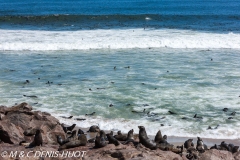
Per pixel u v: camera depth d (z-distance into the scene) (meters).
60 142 15.02
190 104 21.95
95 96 23.50
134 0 109.19
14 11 78.69
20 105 18.62
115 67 30.09
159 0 108.44
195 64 31.67
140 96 23.36
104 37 43.25
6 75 28.33
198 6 88.88
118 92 24.19
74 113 20.73
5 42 39.91
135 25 53.91
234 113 20.42
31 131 15.84
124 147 13.73
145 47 39.81
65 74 28.62
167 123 19.28
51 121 17.11
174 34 45.34
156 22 57.38
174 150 14.62
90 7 88.19
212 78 27.22
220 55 35.62
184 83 26.03
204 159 13.20
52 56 35.50
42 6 91.12
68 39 42.09
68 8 86.06
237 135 17.92
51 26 53.06
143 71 29.33
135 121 19.56
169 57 34.72
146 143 14.41
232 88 24.94
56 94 23.94
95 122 19.48
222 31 48.50
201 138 17.58
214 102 22.30
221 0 109.56
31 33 46.12
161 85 25.56
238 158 13.43
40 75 28.36
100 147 13.80
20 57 34.97
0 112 18.00
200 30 49.19
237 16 63.56
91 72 29.12
